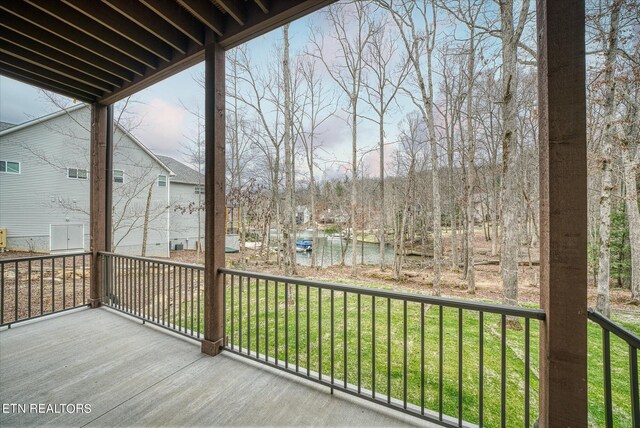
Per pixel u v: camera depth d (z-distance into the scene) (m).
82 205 12.55
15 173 11.18
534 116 7.71
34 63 2.90
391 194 16.73
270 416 1.84
